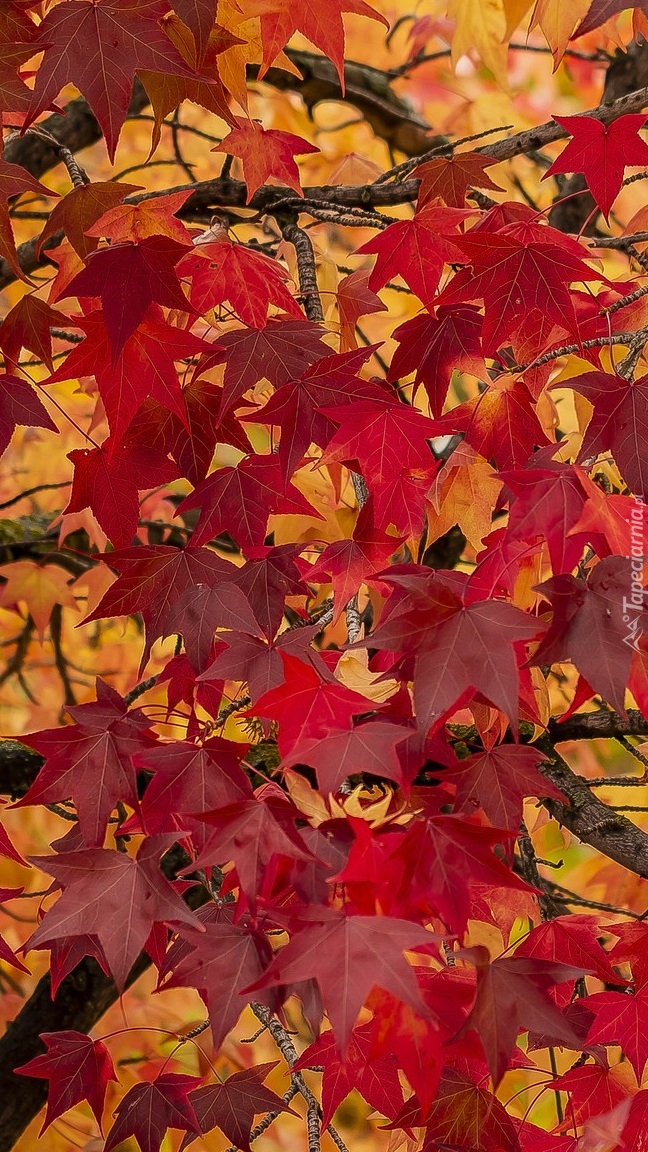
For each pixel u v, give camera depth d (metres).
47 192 2.28
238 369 2.31
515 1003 2.12
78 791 2.22
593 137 2.30
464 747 2.61
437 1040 2.11
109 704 2.25
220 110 2.33
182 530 3.37
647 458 2.21
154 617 2.34
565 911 2.83
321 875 2.15
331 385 2.31
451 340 2.41
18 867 4.34
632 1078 2.36
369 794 2.43
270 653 2.27
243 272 2.42
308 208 2.75
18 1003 4.06
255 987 2.05
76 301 3.01
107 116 2.23
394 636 2.14
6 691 4.93
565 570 2.14
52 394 3.60
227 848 2.12
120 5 2.22
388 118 3.86
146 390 2.30
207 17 2.21
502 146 2.61
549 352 2.38
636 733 2.62
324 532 2.79
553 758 2.61
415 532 2.35
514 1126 2.35
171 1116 2.33
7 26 2.22
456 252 2.42
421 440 2.29
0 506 3.20
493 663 2.12
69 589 3.64
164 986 2.16
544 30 2.66
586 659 2.12
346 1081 2.33
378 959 2.05
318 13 2.34
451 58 3.62
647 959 2.33
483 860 2.12
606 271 3.84
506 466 2.38
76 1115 3.65
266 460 2.36
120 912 2.17
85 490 2.40
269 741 2.68
